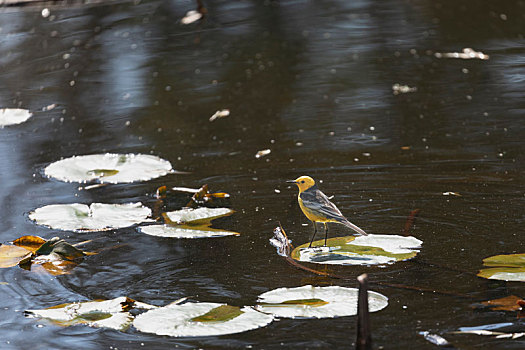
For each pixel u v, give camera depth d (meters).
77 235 9.74
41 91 17.11
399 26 21.97
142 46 20.52
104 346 6.86
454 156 12.13
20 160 12.91
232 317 6.99
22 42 20.70
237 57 19.41
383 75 17.42
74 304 7.59
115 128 14.60
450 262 8.30
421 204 10.13
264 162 12.36
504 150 12.29
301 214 10.07
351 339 6.74
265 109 15.41
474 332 6.73
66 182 11.82
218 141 13.62
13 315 7.50
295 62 18.78
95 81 17.72
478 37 20.38
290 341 6.75
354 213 9.91
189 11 23.86
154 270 8.50
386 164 11.91
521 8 23.27
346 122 14.36
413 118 14.38
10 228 9.91
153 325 6.87
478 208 9.88
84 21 22.69
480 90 15.93
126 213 10.15
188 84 17.39
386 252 8.42
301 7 24.86
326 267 8.37
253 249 8.95
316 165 12.04
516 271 7.79
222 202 10.62
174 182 11.60
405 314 7.13
